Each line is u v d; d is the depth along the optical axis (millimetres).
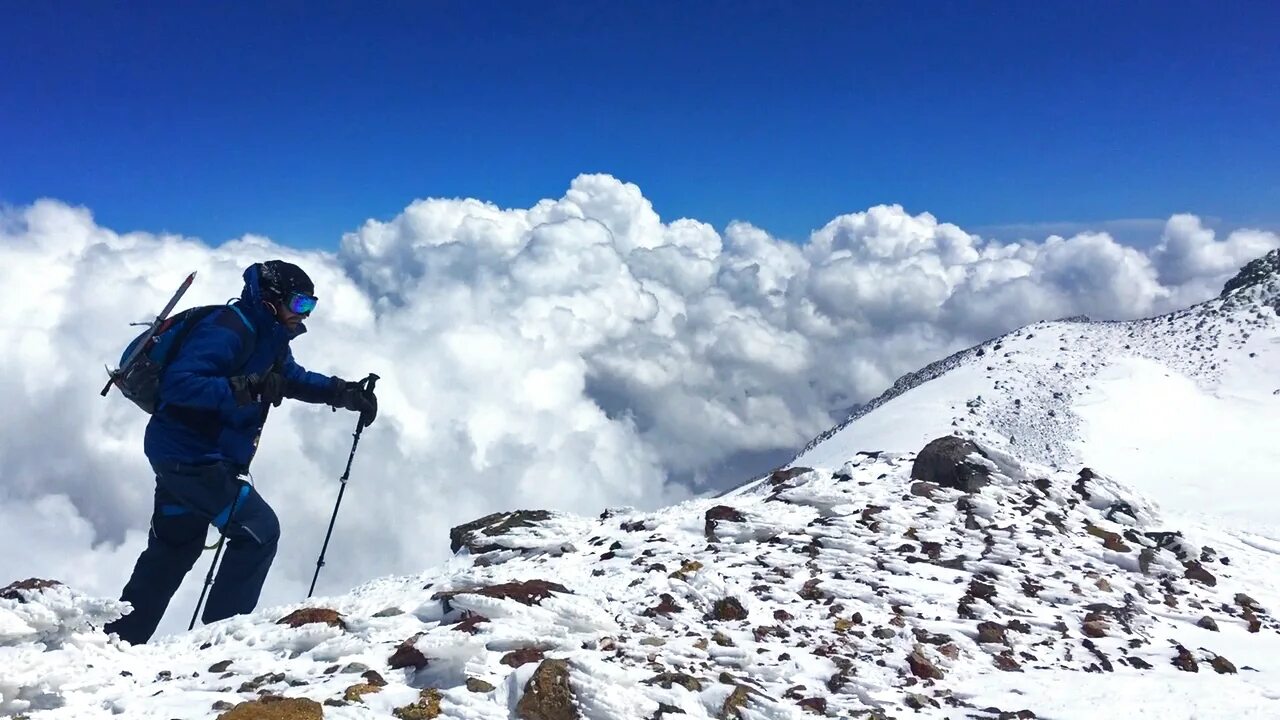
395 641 6359
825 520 11234
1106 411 57219
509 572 9711
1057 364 64812
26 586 6246
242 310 7918
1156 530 12844
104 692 5445
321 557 8672
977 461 13164
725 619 7816
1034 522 11969
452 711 5137
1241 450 49188
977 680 6945
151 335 7730
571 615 6727
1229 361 62312
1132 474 47906
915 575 9594
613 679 5504
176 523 7941
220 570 8109
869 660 7086
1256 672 7574
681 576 8961
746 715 5516
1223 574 11234
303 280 8117
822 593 8742
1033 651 7766
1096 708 6336
